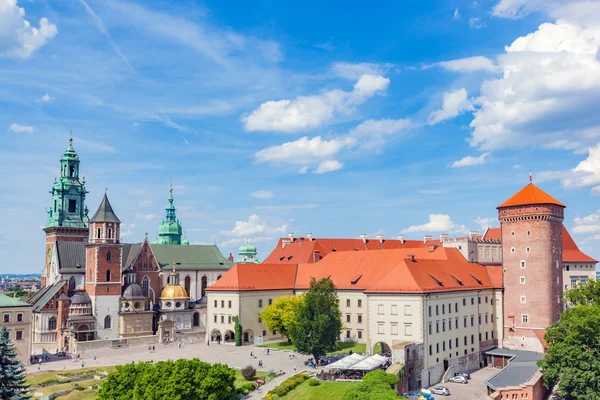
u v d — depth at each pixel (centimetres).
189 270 18312
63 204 18438
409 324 10731
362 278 13938
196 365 7800
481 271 13650
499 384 9656
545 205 12700
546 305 12556
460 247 14050
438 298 11169
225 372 7819
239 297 14100
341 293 14038
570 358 9419
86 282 15775
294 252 17575
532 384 9475
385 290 11094
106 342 14400
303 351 11119
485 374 11775
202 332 16200
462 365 11781
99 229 15688
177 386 7294
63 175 18638
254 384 9725
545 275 12625
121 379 7656
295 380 9675
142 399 7250
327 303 11294
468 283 12581
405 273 11156
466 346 12075
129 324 15675
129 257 17312
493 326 13262
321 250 17200
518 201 13088
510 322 13050
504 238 13325
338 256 15275
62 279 15788
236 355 12681
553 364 9775
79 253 16512
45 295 15475
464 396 9700
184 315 16738
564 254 16775
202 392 7419
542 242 12700
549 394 10412
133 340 14788
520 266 12975
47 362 12656
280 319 13775
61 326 14900
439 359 11000
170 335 15762
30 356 12712
